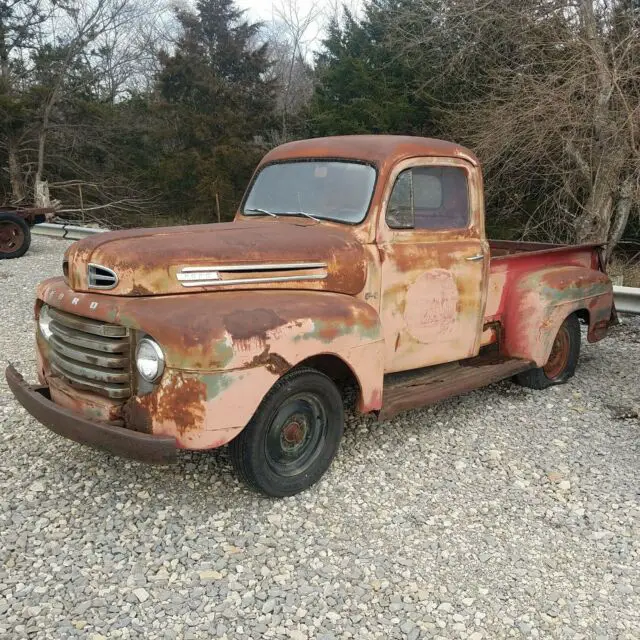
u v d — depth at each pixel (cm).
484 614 295
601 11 1048
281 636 277
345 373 413
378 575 318
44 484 385
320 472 393
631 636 284
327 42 1823
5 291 905
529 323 534
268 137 2450
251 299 359
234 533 346
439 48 1287
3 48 2298
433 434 475
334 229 429
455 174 477
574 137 1005
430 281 459
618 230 1024
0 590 296
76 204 2317
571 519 372
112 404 348
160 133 2380
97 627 277
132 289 346
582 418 513
